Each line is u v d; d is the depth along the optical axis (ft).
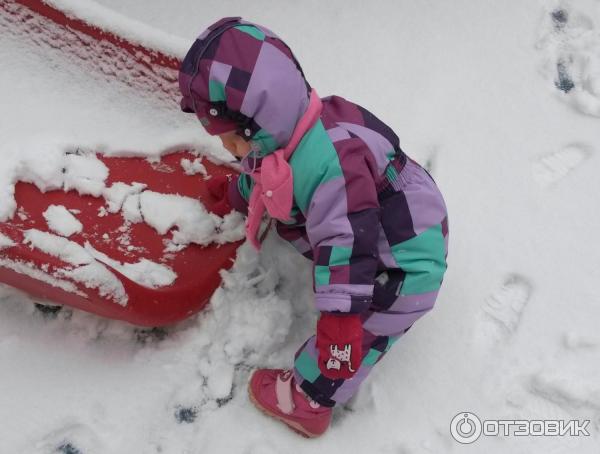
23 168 3.33
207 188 3.62
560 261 3.88
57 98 4.12
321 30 4.74
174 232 3.43
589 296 3.76
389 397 3.43
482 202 4.09
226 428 3.30
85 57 4.00
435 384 3.47
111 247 3.32
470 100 4.50
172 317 3.19
